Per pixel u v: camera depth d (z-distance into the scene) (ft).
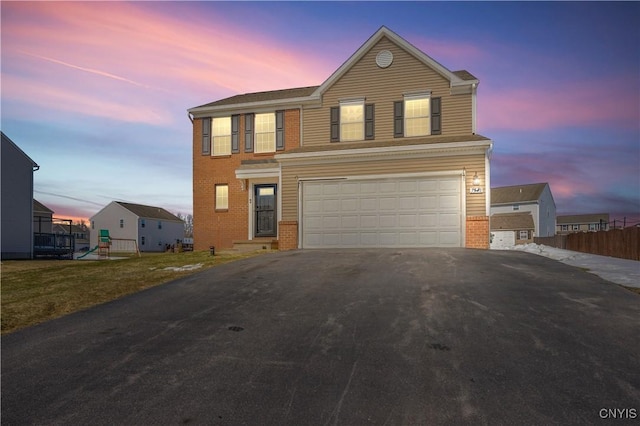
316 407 10.37
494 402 10.37
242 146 59.88
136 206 167.43
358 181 46.98
